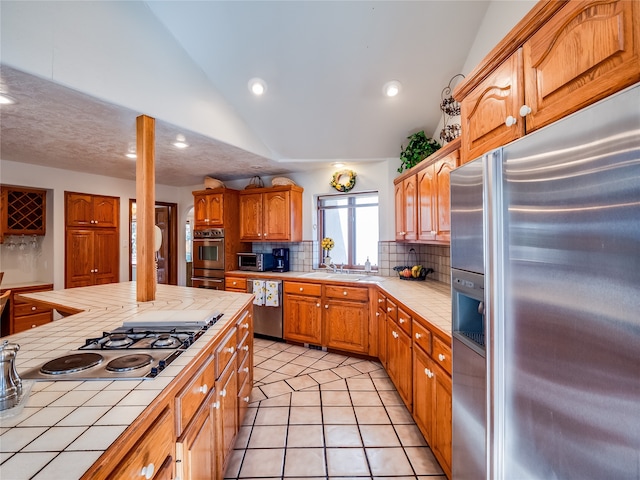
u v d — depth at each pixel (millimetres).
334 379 2873
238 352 1955
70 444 667
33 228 3973
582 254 729
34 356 1185
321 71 2729
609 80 759
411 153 3160
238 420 1941
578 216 739
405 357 2242
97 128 2543
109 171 4246
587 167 712
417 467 1754
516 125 1125
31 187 3836
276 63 2668
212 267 4457
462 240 1324
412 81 2783
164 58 2361
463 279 1304
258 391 2637
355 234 4238
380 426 2139
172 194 5520
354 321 3393
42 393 891
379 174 3895
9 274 3959
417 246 3795
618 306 648
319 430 2096
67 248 4141
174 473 1002
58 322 1705
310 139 3529
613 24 750
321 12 2275
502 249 1008
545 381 846
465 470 1301
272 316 3955
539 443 873
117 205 4691
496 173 1025
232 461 1802
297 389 2674
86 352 1207
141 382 969
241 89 2922
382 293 3000
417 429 2107
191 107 2596
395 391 2637
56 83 1738
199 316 1689
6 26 1520
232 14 2299
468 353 1275
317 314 3625
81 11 1833
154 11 2258
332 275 3932
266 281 3951
